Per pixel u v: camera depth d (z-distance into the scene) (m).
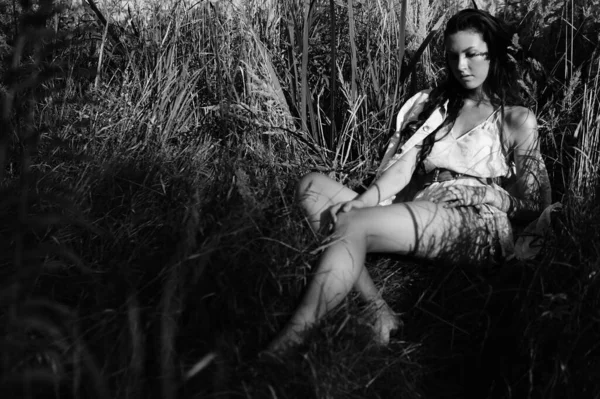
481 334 2.34
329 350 2.07
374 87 3.43
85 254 2.47
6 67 2.44
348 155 3.35
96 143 3.22
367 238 2.36
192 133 3.46
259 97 3.43
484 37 2.62
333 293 2.21
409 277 2.67
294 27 3.57
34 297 2.18
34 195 2.01
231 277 2.21
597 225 2.34
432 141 2.75
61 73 3.12
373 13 3.72
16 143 2.65
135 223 2.61
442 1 3.94
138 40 3.87
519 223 2.66
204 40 3.79
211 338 2.10
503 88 2.72
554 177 3.02
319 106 3.62
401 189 2.79
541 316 2.05
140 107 3.55
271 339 2.16
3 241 2.35
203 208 2.48
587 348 2.05
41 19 2.29
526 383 2.06
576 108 3.07
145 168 3.06
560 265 2.30
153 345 2.05
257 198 2.68
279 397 1.92
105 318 2.06
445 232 2.47
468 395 2.16
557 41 3.33
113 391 1.90
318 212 2.50
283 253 2.36
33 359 1.91
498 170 2.66
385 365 2.13
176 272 2.08
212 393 1.85
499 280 2.47
